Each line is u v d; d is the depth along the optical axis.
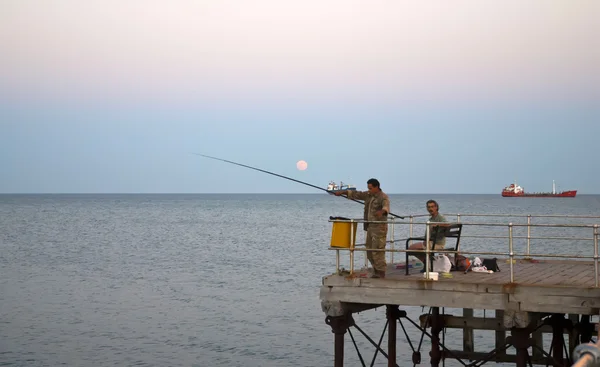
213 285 35.50
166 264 44.97
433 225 12.33
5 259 47.91
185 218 106.69
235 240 63.88
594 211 123.50
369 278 11.52
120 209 146.62
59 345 22.70
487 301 10.91
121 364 20.62
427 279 11.26
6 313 27.73
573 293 10.56
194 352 21.94
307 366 20.45
